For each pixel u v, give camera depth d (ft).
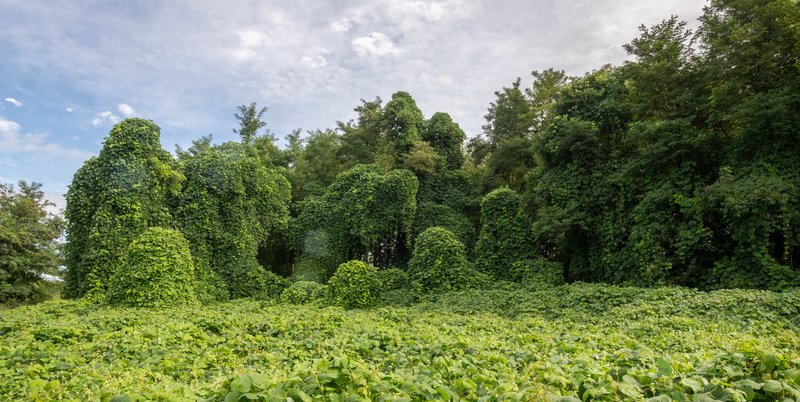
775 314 27.84
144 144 53.06
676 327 26.13
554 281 51.01
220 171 61.26
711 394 8.95
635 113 50.47
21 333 24.89
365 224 70.95
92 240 47.75
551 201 54.54
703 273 41.60
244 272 61.67
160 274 42.60
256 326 26.53
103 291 46.14
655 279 42.52
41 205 86.53
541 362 13.98
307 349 20.89
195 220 58.59
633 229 44.73
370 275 50.93
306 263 74.54
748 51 38.81
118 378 14.70
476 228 80.69
